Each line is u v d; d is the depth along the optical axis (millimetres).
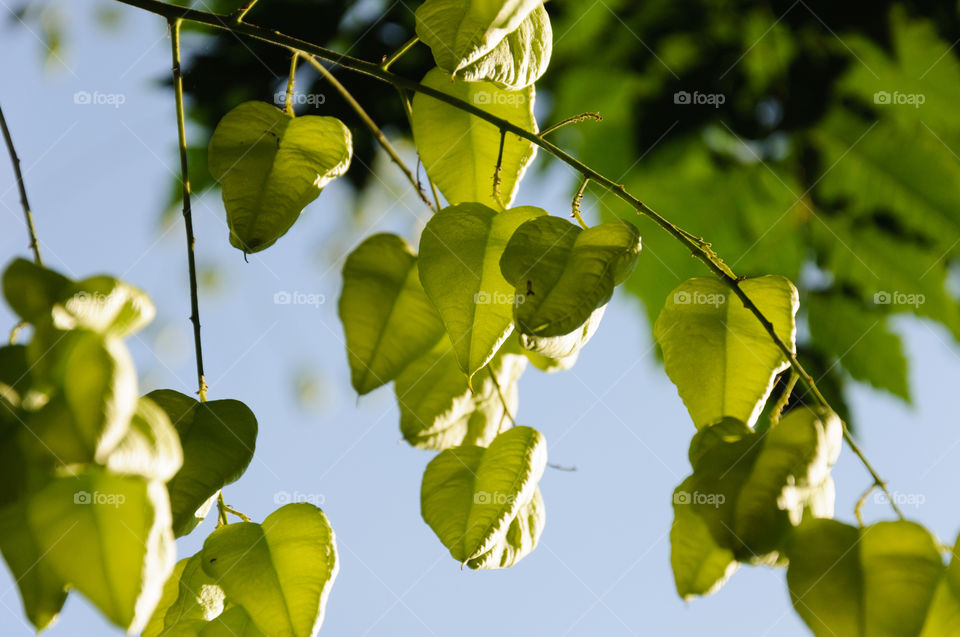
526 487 720
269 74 949
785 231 979
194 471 686
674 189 977
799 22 946
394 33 944
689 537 671
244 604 694
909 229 967
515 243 685
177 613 706
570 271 681
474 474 726
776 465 655
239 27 727
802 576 655
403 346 743
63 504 614
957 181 956
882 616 649
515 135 746
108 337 611
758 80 959
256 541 702
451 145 749
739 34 951
